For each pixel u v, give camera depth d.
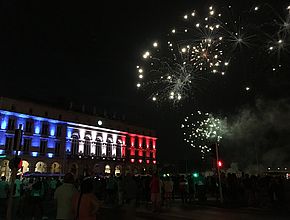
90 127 72.75
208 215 15.62
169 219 14.41
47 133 63.19
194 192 24.02
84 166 67.94
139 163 85.31
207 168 49.75
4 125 55.94
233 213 16.50
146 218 14.80
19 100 59.06
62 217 7.51
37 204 15.20
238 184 24.50
